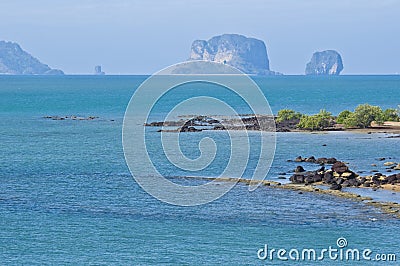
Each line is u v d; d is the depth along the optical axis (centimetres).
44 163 9350
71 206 6525
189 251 5056
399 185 7156
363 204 6362
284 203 6462
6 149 10981
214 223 5803
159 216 6078
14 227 5744
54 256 4972
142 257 4928
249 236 5403
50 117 18025
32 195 7081
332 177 7469
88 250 5106
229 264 4759
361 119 13762
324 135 12481
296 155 9762
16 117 18212
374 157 9525
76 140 12238
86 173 8431
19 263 4841
